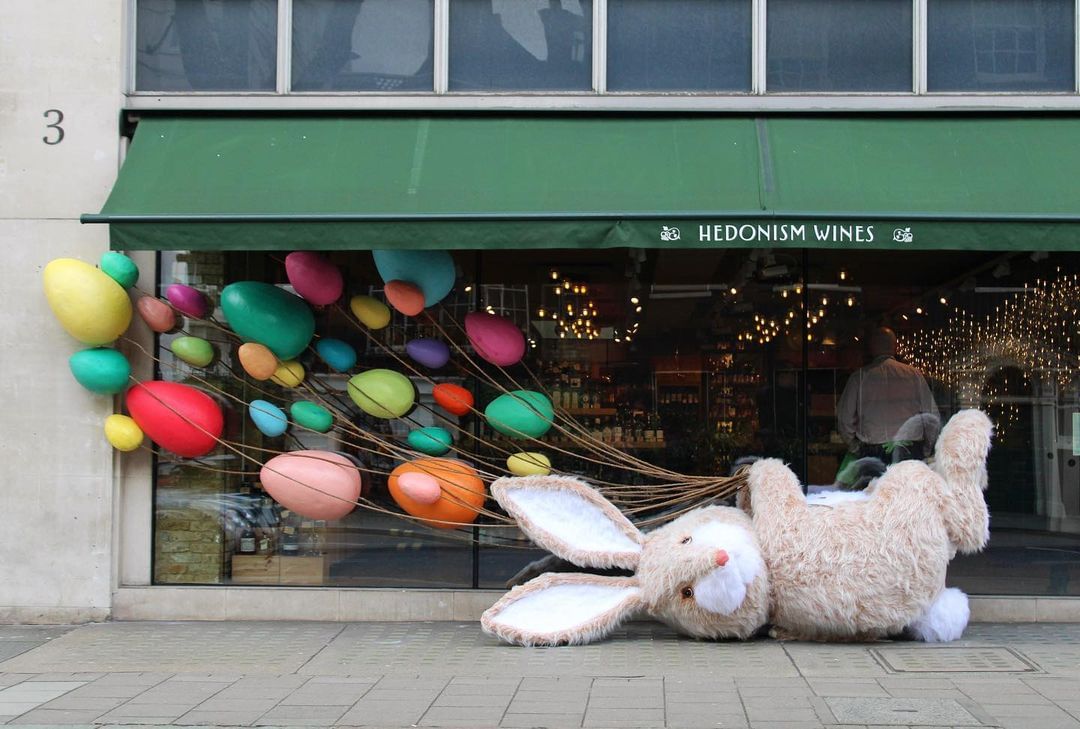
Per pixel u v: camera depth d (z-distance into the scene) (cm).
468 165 857
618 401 914
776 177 835
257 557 916
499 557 905
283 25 910
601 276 916
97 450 888
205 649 797
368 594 896
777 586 758
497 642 816
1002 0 903
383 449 902
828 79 904
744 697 648
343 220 800
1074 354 911
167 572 912
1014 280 914
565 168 853
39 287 890
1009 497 903
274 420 880
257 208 816
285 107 900
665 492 875
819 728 589
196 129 896
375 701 655
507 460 905
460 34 916
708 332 916
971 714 608
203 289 909
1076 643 787
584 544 809
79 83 898
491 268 916
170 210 815
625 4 914
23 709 643
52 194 892
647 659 749
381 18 916
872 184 828
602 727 598
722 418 912
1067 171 839
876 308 914
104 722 617
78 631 857
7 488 887
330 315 908
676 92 901
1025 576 895
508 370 913
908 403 906
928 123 888
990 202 810
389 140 884
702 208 807
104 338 866
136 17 917
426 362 898
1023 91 895
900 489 759
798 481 820
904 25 905
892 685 670
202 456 908
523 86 910
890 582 741
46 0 901
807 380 912
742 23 912
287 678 712
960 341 912
